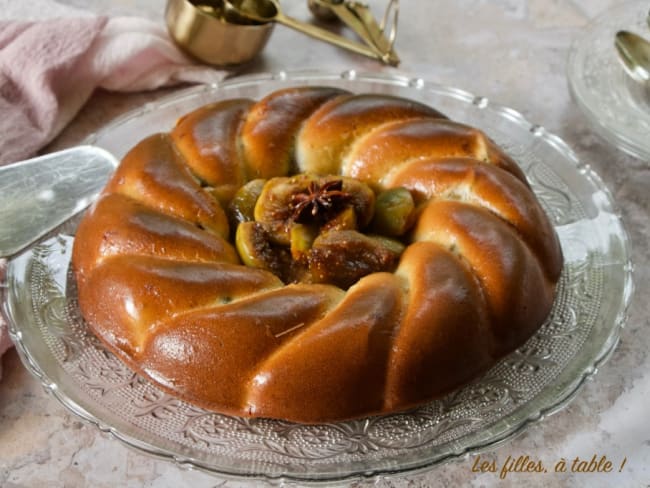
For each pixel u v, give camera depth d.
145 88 0.72
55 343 0.54
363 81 0.68
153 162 0.56
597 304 0.55
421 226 0.54
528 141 0.64
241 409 0.50
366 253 0.52
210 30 0.70
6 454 0.52
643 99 0.67
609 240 0.58
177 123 0.61
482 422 0.50
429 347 0.50
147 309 0.50
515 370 0.53
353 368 0.49
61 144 0.68
